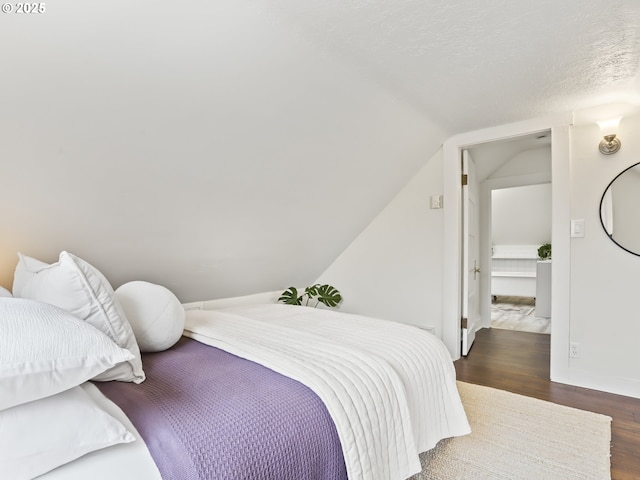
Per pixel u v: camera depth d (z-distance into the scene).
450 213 3.15
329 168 2.53
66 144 1.44
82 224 1.79
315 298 3.89
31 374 0.70
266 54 1.59
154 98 1.48
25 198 1.53
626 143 2.43
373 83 2.06
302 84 1.83
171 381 1.15
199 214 2.18
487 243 4.51
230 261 2.74
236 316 2.10
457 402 1.63
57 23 1.11
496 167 4.34
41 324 0.79
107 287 1.19
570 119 2.60
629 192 2.42
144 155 1.67
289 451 0.88
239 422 0.89
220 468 0.77
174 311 1.53
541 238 6.64
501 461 1.61
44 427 0.70
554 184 2.67
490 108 2.52
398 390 1.25
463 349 3.26
